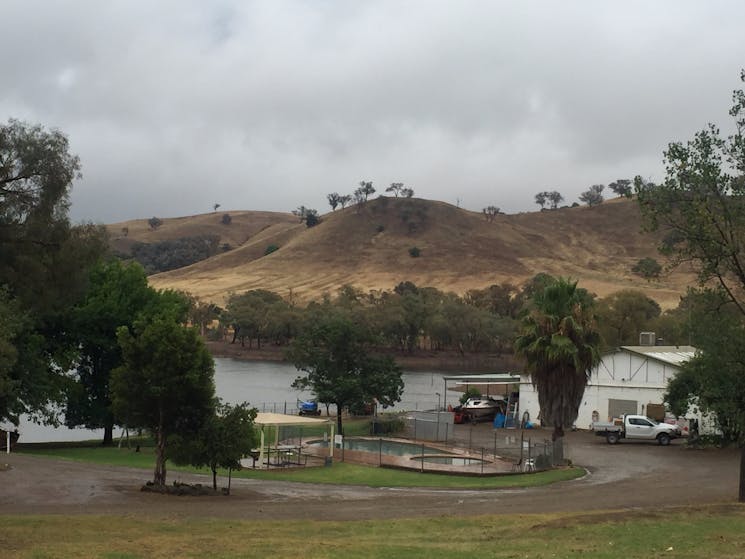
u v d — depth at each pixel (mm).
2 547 14711
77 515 20156
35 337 44062
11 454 35250
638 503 25547
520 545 16172
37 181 35344
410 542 16797
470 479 33188
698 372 24125
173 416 26484
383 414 59750
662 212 23047
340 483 31234
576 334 39219
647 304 97000
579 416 53812
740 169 22453
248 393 83688
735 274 23781
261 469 34344
